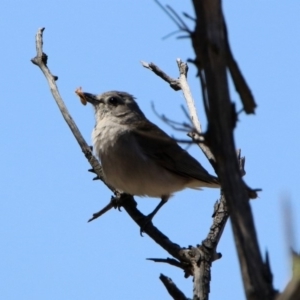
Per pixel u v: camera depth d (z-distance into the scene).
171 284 8.59
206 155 13.00
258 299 5.60
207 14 5.83
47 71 16.02
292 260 4.80
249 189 7.92
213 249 11.00
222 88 5.85
